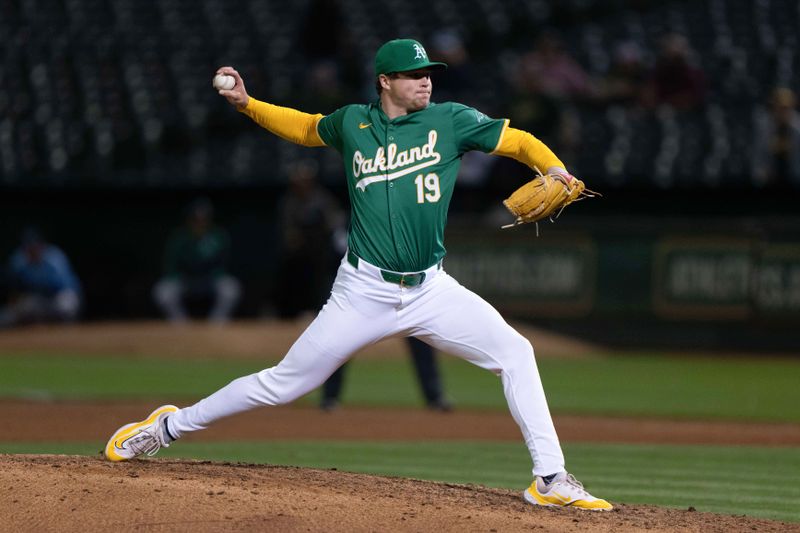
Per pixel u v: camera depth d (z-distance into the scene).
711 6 82.19
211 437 31.50
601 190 64.81
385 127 17.72
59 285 62.47
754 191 63.06
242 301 67.88
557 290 61.09
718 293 59.03
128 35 80.31
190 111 73.69
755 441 32.78
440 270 18.16
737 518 18.33
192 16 81.75
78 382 46.56
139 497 16.52
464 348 18.16
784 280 57.94
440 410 39.19
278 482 18.31
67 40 80.25
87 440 29.80
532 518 16.95
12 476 17.31
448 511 16.83
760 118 69.00
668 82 69.44
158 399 40.53
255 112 18.67
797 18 80.56
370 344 18.22
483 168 62.97
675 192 64.25
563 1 82.56
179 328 60.09
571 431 34.75
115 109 74.50
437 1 82.25
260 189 67.62
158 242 68.88
